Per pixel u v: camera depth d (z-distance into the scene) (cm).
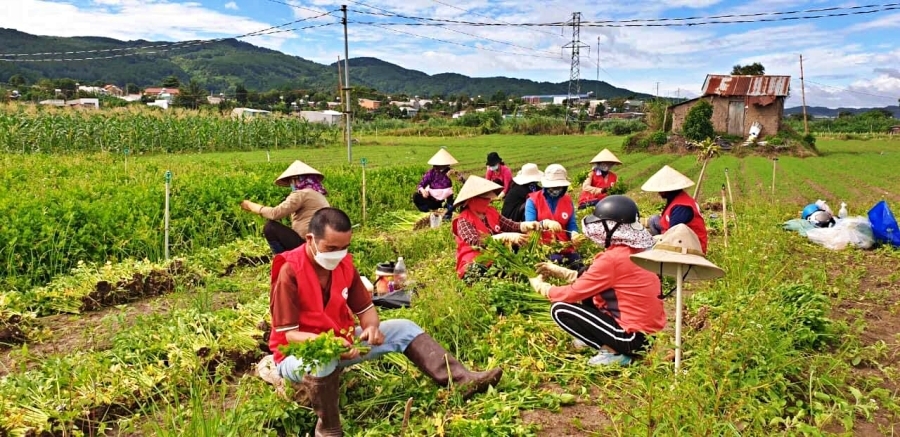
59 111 4094
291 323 459
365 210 1518
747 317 577
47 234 971
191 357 561
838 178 2836
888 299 838
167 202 1002
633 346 545
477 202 769
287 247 777
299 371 441
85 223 1053
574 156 4012
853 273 959
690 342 543
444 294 648
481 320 645
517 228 812
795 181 2703
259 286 875
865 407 469
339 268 469
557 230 782
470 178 777
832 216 1280
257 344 615
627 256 543
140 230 1059
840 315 756
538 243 780
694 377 468
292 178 809
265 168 2269
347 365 491
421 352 505
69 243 996
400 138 6134
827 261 1061
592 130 7644
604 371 543
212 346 586
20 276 911
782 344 523
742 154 4172
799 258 1070
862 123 8150
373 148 4734
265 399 468
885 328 712
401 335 504
